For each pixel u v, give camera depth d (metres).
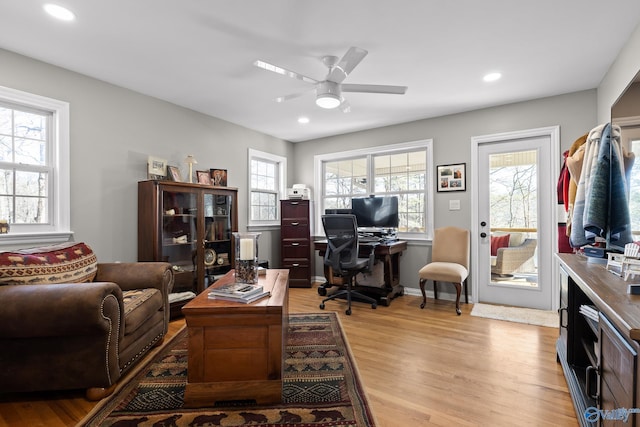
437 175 4.02
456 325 2.97
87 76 2.85
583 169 1.89
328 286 4.23
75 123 2.77
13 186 2.48
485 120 3.70
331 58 2.51
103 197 2.96
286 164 5.29
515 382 1.95
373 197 4.24
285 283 2.21
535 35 2.20
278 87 3.14
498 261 3.67
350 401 1.74
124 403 1.73
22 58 2.46
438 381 1.96
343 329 2.88
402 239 4.23
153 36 2.22
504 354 2.34
